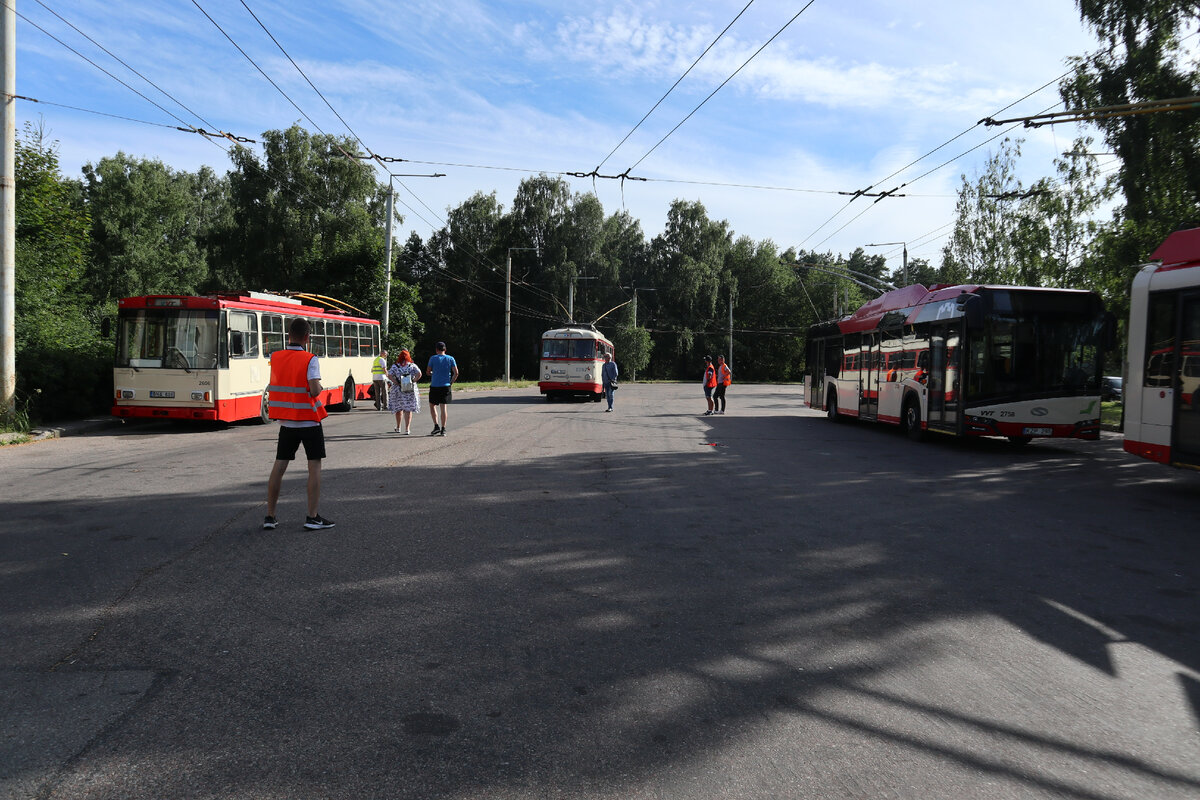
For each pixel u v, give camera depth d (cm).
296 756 310
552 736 329
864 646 439
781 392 5112
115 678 382
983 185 3131
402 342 3516
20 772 295
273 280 4569
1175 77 1725
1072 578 586
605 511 812
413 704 358
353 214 4472
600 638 445
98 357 1834
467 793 285
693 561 617
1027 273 2855
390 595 518
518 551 639
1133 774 307
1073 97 1914
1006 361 1395
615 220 7188
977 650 436
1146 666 417
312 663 404
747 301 8681
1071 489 1022
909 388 1698
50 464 1119
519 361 7331
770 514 815
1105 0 1817
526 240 6806
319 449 711
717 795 286
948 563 625
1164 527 781
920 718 352
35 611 478
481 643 435
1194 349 970
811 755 317
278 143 4547
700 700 367
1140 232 1783
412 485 963
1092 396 1396
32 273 1875
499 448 1383
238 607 490
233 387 1677
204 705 354
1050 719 353
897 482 1062
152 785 287
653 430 1844
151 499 848
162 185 5203
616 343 6925
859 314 2105
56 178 2091
